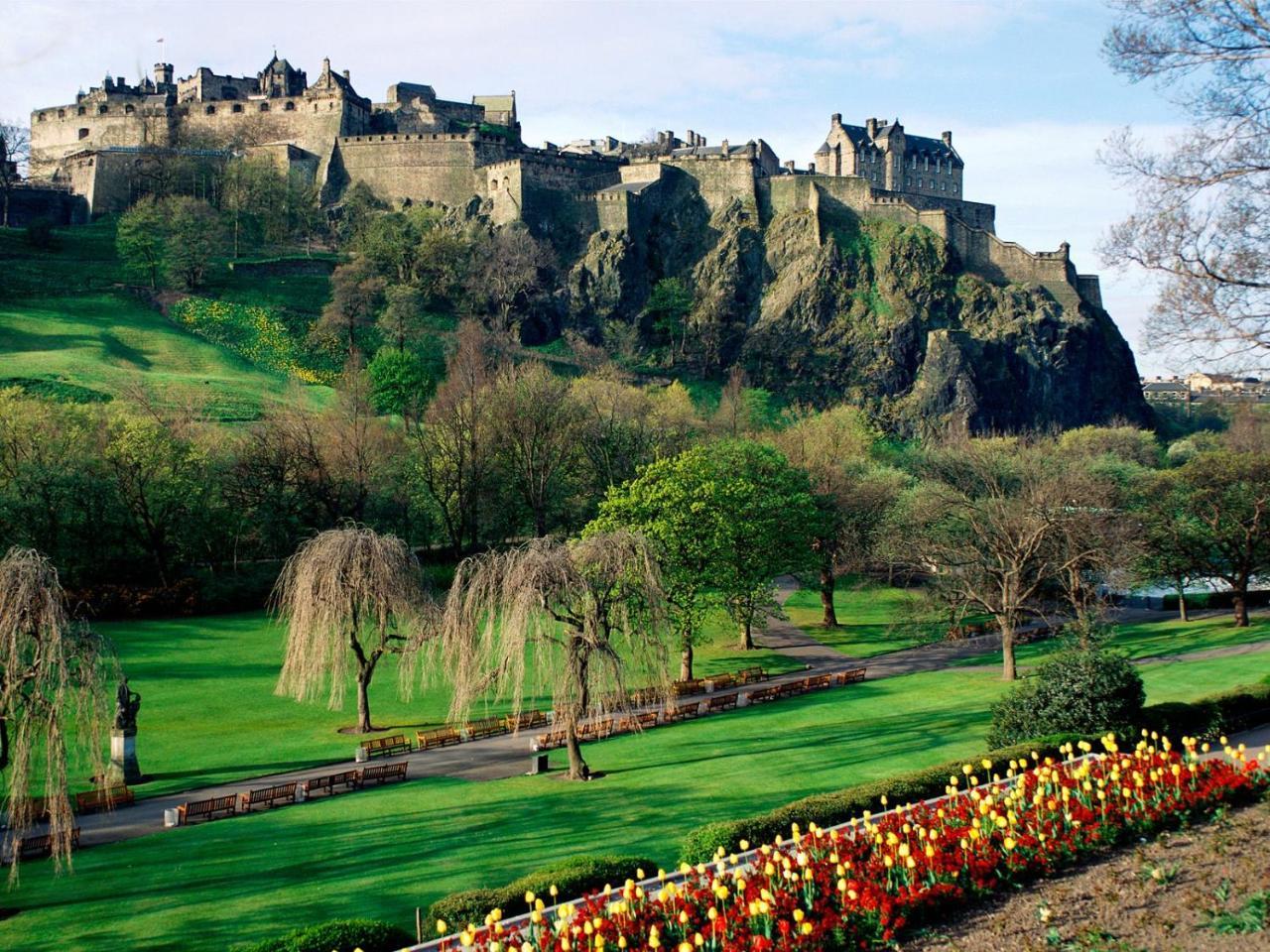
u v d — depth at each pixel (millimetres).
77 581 75562
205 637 71750
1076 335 190375
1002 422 181000
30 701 29391
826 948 19906
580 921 20625
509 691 60312
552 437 97625
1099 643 42312
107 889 29547
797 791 36531
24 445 81250
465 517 97562
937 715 49531
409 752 47500
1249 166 25547
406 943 22359
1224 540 73062
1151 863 22281
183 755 46781
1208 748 34875
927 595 66625
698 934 19391
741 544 66562
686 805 35406
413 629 49969
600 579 42188
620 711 49594
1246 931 18453
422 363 149500
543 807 36312
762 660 70188
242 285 174750
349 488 93375
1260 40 24891
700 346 193750
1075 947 18844
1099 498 70375
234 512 87000
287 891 28688
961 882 21875
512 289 184375
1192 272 26234
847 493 87375
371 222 191625
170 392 112812
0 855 31984
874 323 189500
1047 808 24484
